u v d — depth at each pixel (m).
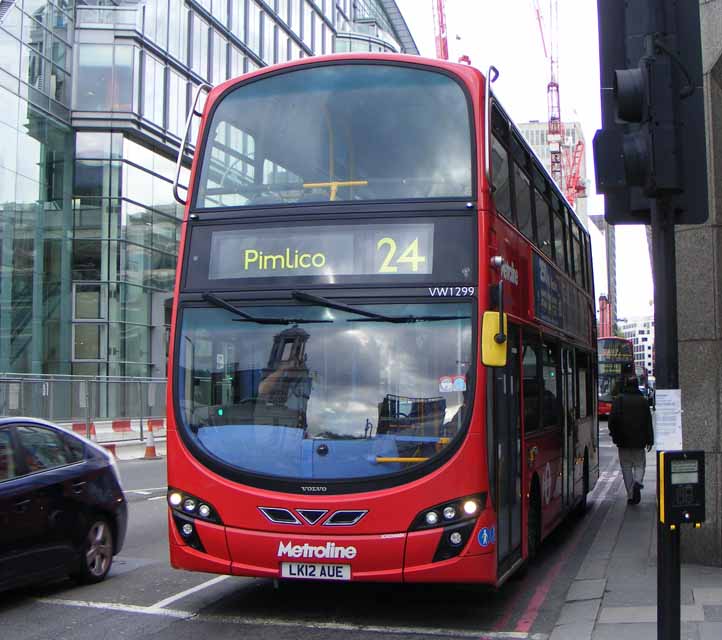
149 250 37.62
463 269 7.21
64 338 34.66
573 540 12.04
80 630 7.11
